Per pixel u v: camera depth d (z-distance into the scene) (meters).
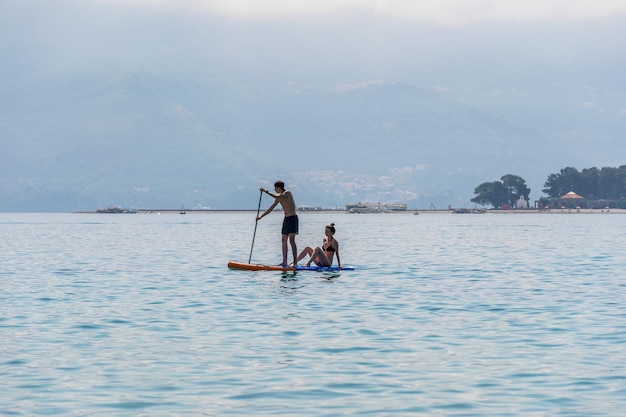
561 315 33.38
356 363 24.09
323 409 19.38
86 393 20.69
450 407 19.52
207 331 29.47
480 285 44.78
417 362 24.23
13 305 36.28
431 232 146.38
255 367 23.55
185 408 19.42
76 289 42.81
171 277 49.00
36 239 112.38
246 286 43.50
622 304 36.72
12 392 20.75
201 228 183.25
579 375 22.53
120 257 69.00
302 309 34.94
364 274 50.50
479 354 25.39
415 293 40.66
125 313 33.81
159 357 24.86
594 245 91.69
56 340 27.66
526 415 18.86
